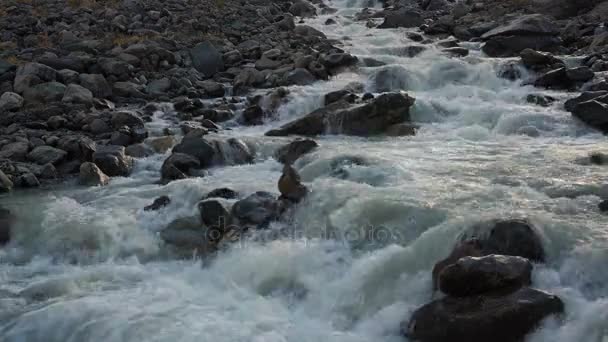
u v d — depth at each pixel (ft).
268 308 21.33
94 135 40.57
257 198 27.12
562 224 22.12
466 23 68.03
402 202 24.86
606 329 17.40
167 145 38.60
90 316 20.92
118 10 65.41
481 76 49.55
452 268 19.26
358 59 54.90
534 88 46.52
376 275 21.57
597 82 44.65
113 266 25.12
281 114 45.01
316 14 82.28
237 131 42.37
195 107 45.70
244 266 23.63
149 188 32.71
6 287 23.82
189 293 22.56
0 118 42.27
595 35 58.85
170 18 64.18
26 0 66.74
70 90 45.65
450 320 18.26
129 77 51.16
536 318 17.81
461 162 31.24
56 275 24.81
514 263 19.19
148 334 19.67
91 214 29.07
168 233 26.94
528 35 57.67
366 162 30.83
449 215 23.50
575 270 20.16
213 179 32.42
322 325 20.40
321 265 22.89
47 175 35.45
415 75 50.06
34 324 21.06
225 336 19.48
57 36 57.93
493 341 17.76
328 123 40.19
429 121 41.68
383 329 19.67
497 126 39.17
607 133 36.94
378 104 39.91
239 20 67.41
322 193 26.45
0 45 55.11
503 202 24.73
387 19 71.67
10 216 29.40
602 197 25.14
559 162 30.63
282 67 53.83
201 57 55.42
